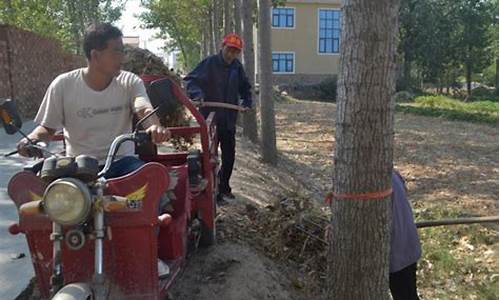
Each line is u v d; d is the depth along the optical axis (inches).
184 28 1604.3
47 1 1011.9
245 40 566.9
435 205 411.2
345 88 165.2
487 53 2020.2
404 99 1695.4
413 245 186.1
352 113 164.4
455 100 1716.3
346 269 172.4
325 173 533.6
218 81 279.6
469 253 309.9
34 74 779.4
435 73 1948.8
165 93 145.3
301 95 1771.7
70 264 143.7
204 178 221.8
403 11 1859.0
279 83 1903.3
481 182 498.3
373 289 172.6
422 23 1859.0
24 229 144.9
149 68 285.1
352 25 160.9
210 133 232.4
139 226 140.7
